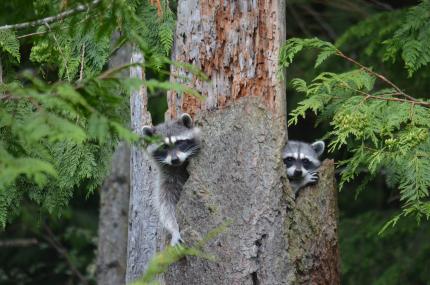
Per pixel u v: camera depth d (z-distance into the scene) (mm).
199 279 10359
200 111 11414
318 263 10641
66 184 12188
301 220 10609
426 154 11352
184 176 12539
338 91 12516
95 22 9547
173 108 12180
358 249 17734
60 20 10164
